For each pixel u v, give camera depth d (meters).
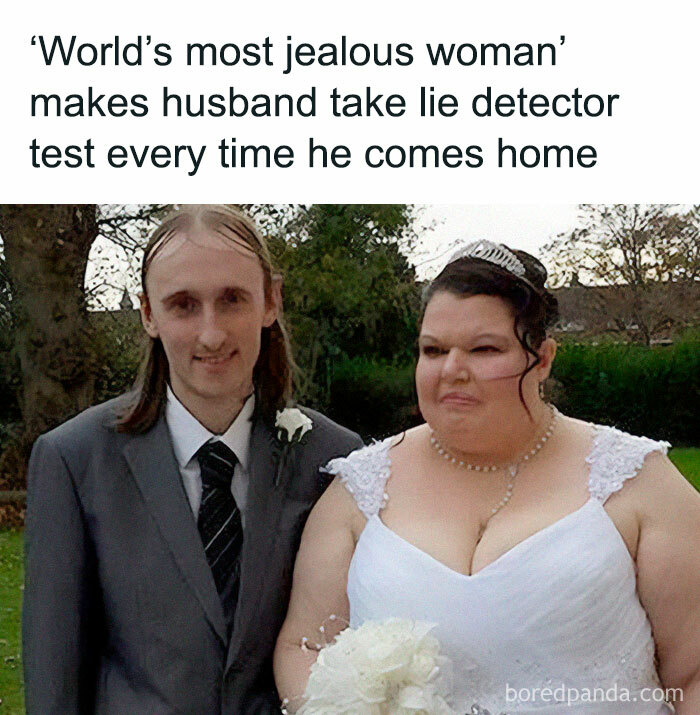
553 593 2.28
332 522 2.61
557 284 17.67
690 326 17.53
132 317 11.30
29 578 2.47
